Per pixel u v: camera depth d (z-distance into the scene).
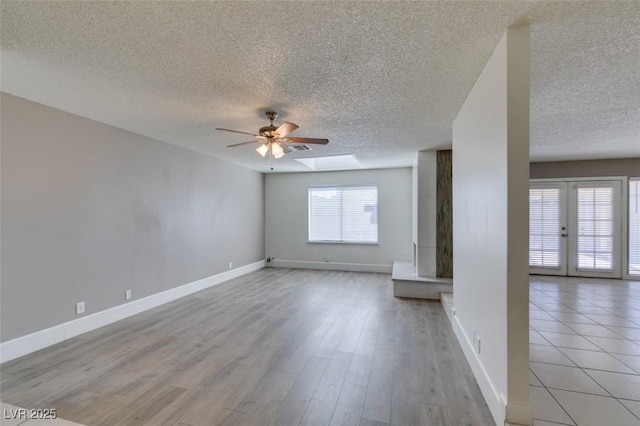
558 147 4.80
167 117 3.32
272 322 3.71
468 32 1.77
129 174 3.90
